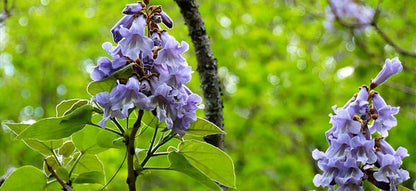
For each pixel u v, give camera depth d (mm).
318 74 10617
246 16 10766
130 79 2064
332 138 2381
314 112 10133
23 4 11312
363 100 2428
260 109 11102
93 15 12078
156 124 2326
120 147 2494
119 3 10945
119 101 2053
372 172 2400
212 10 10766
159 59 2135
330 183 2371
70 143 2736
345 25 7438
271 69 10031
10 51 12406
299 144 10812
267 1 10844
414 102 9438
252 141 10594
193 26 3111
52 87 12727
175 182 11922
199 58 3098
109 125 2631
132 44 2113
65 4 12047
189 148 2455
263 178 9984
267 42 11219
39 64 12445
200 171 2355
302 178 9992
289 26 10344
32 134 2271
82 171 2807
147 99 2053
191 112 2184
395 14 9453
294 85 10047
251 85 10234
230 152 10781
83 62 13258
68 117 2229
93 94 2213
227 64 10914
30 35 12414
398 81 9211
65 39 12305
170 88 2078
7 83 12820
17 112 12711
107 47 2215
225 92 11227
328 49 8703
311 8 9703
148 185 11914
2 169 8141
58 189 2553
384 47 8930
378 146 2434
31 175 2490
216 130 2391
